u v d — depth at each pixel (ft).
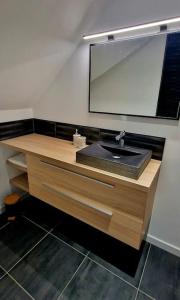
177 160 4.39
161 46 3.90
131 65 4.35
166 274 4.66
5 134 6.03
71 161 4.39
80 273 4.63
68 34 4.38
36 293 4.17
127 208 3.78
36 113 6.62
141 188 3.43
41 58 4.56
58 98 5.87
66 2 3.52
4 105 5.62
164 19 3.69
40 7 3.27
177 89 3.95
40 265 4.79
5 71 4.28
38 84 5.52
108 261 4.95
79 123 5.69
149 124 4.51
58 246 5.36
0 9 2.89
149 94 4.31
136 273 4.66
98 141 5.28
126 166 3.64
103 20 4.40
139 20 3.98
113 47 4.45
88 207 4.34
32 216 6.51
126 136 4.91
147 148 4.68
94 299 4.09
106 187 3.89
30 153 5.05
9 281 4.39
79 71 5.16
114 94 4.78
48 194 5.10
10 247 5.28
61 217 6.48
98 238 5.67
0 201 6.56
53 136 6.44
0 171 6.30
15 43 3.69
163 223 5.10
